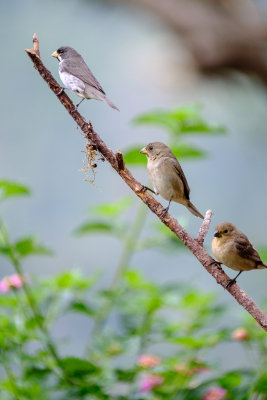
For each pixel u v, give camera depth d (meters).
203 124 8.23
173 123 8.28
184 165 23.00
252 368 6.31
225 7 14.02
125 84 22.42
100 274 7.83
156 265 19.70
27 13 23.44
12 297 7.06
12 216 21.59
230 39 13.62
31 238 7.04
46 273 20.38
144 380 6.40
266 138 19.03
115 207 8.10
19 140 23.86
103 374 6.41
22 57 24.14
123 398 6.25
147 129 23.23
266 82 13.99
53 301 7.04
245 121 16.94
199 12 14.04
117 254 20.62
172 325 7.07
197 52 14.05
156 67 15.37
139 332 6.89
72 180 23.16
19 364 6.67
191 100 15.63
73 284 7.16
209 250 7.63
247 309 4.71
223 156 22.92
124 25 21.47
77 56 6.75
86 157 5.57
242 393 5.90
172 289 7.49
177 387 6.39
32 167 23.45
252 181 22.58
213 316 7.11
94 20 22.05
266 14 13.83
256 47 13.52
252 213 22.55
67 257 20.58
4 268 18.59
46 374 6.38
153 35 16.22
